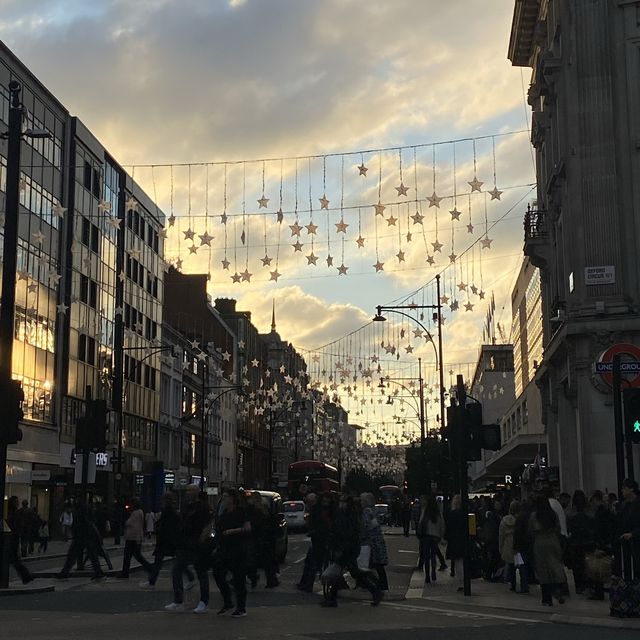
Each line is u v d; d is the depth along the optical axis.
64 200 48.28
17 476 41.41
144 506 55.47
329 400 88.44
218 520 14.37
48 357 45.91
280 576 22.95
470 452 17.66
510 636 11.67
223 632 11.93
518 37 40.34
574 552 17.30
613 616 13.71
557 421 38.09
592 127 30.30
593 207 29.92
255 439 104.75
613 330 28.84
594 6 30.78
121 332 55.56
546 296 39.81
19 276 42.12
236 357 95.44
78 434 22.72
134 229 61.34
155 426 64.12
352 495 15.96
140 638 11.16
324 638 11.42
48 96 46.69
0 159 40.66
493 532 20.59
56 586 19.25
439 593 17.89
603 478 28.56
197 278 83.81
